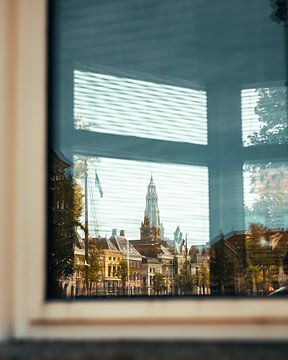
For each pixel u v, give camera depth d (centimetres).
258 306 123
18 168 138
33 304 133
